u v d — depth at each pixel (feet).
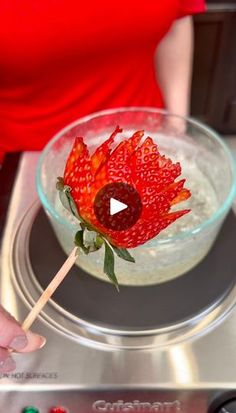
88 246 0.52
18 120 1.02
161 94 1.12
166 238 0.58
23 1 0.82
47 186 0.68
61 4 0.83
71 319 0.61
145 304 0.62
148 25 0.91
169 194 0.56
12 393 0.56
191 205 0.66
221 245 0.68
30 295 0.64
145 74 1.03
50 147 0.70
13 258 0.68
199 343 0.60
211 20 1.33
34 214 0.73
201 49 1.41
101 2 0.85
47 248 0.68
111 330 0.60
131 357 0.58
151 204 0.55
